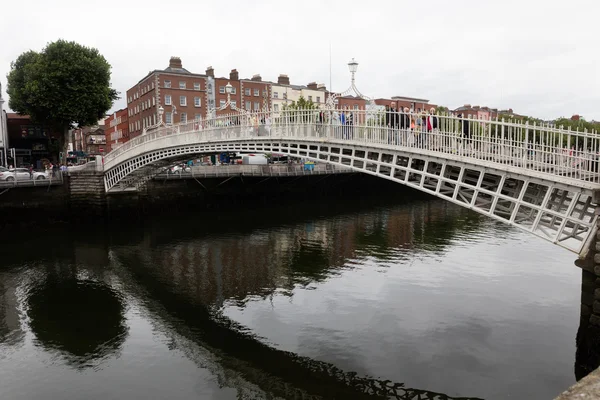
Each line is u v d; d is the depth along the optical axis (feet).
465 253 66.80
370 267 60.34
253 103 190.60
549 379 30.91
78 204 100.78
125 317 45.65
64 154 135.03
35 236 87.15
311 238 81.20
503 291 48.98
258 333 40.73
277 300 48.96
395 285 52.06
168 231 91.20
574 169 31.68
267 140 63.05
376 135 46.85
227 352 37.27
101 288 55.16
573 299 46.16
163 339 40.24
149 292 53.31
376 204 129.59
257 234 86.22
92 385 32.42
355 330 40.16
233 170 119.96
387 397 29.91
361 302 46.98
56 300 51.06
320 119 55.83
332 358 35.35
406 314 43.24
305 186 137.08
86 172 100.48
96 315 46.29
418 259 63.87
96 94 130.72
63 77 126.52
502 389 29.96
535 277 54.03
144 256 71.20
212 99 120.98
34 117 131.64
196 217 107.24
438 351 35.55
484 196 55.57
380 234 83.51
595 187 30.04
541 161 33.19
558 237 33.17
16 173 100.68
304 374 33.24
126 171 97.19
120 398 30.66
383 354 35.50
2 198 92.48
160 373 34.09
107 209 100.68
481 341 36.99
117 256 71.31
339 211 115.34
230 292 52.31
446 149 40.11
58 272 62.34
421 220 99.14
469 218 101.35
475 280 53.21
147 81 181.37
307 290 51.72
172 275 60.13
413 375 32.24
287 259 66.44
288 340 38.99
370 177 149.28
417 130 43.70
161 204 111.14
